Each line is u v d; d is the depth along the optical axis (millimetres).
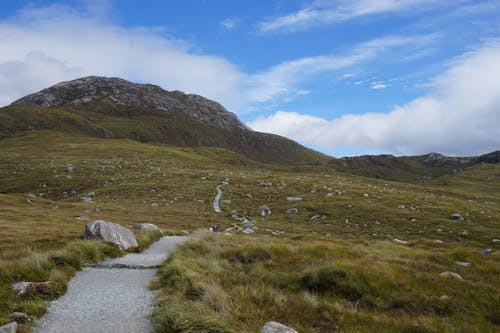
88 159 160125
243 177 129375
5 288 12852
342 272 15359
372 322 11438
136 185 106188
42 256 16484
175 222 62656
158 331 10008
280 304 12547
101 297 13328
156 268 18688
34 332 10062
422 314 12578
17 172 126125
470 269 19375
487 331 11055
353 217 70312
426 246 33438
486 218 69938
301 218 71000
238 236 36375
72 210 65062
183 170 148125
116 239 24172
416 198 93750
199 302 11359
